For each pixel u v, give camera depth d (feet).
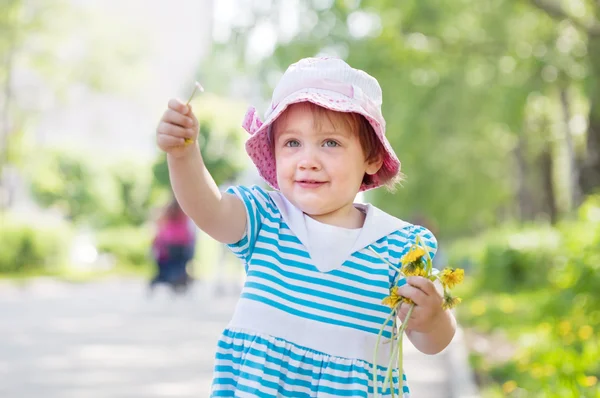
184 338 45.24
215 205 11.55
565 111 77.56
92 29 127.24
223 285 81.25
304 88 11.86
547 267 63.41
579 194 62.39
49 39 120.06
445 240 143.13
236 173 113.29
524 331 40.98
